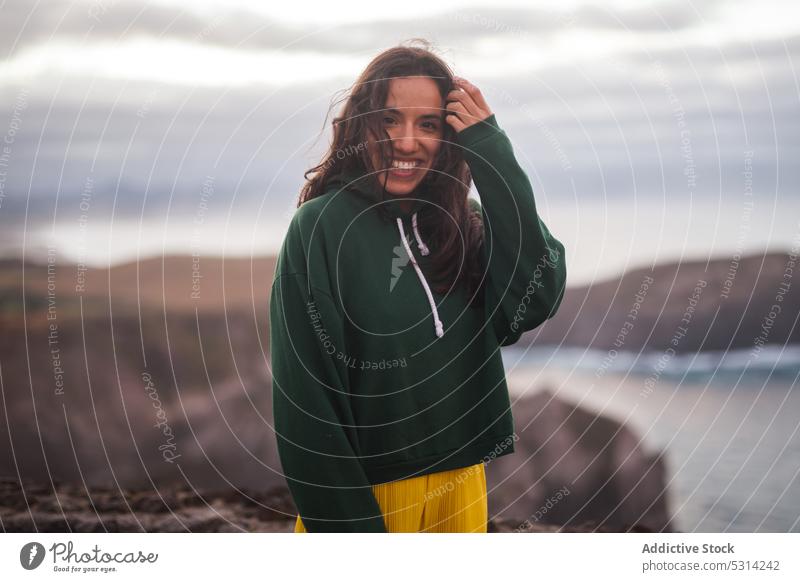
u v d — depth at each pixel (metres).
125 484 7.78
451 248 2.97
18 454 8.26
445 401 2.90
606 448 8.22
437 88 2.95
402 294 2.88
